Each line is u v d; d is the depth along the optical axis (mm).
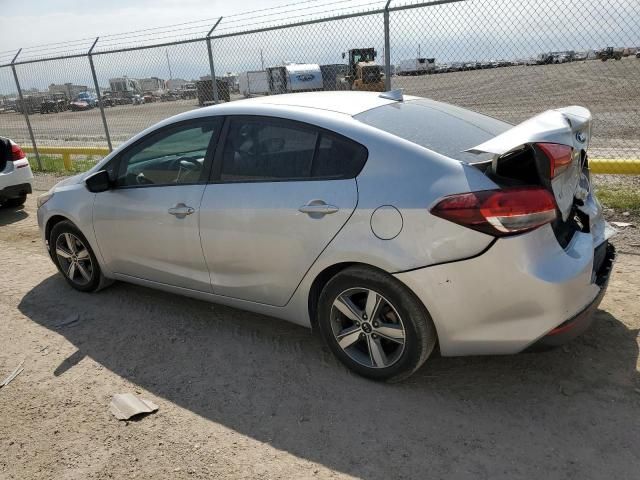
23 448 2779
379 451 2600
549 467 2422
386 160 2850
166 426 2883
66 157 11602
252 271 3379
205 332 3863
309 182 3062
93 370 3475
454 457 2523
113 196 4055
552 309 2582
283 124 3236
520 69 8711
